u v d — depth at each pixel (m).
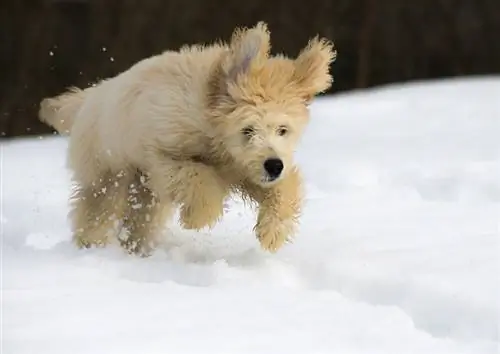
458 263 13.45
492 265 13.28
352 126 29.22
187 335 10.23
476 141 26.02
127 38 45.62
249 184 14.52
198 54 14.60
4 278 12.52
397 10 48.66
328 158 24.14
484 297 11.95
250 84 13.60
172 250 14.88
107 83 15.82
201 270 13.19
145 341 9.98
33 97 43.94
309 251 14.62
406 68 48.09
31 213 18.72
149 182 14.99
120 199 15.91
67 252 14.68
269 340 10.22
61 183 21.95
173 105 14.13
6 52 44.72
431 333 11.43
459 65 48.25
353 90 46.72
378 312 11.41
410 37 48.47
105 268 13.19
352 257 13.98
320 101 33.81
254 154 13.56
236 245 15.41
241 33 13.98
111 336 10.11
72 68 44.78
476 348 10.46
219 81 13.82
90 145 15.89
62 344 9.86
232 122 13.69
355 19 47.75
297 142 14.11
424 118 29.98
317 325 10.82
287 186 14.15
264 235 14.09
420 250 14.28
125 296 11.59
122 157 15.23
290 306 11.45
